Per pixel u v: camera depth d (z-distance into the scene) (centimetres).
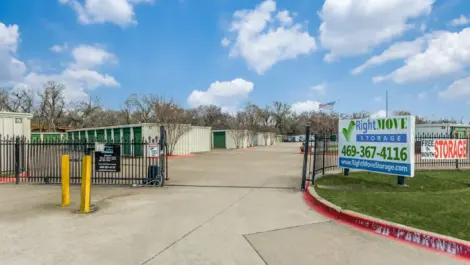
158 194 782
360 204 589
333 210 563
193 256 378
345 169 1044
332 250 397
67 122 5591
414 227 442
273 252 391
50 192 816
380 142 873
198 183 965
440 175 1035
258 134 5306
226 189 854
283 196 752
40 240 435
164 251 394
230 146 4056
